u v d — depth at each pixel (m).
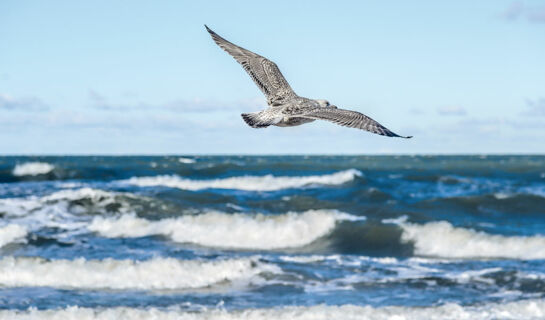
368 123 3.74
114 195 24.78
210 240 20.67
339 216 22.33
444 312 12.43
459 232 20.48
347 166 54.94
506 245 19.27
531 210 26.17
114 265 15.61
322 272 15.80
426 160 81.56
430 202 27.34
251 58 5.24
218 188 34.41
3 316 12.00
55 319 12.04
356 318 12.12
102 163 58.94
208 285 14.74
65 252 18.47
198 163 58.38
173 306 13.08
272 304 13.27
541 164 62.09
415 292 14.07
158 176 38.00
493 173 45.03
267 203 26.58
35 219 22.42
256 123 4.29
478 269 16.23
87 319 12.10
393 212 24.52
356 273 15.79
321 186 35.34
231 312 12.43
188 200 27.31
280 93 4.87
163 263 15.72
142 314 12.28
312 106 4.33
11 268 15.12
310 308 12.59
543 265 16.67
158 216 23.88
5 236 19.53
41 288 14.26
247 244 20.47
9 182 35.56
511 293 13.94
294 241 20.88
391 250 19.83
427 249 19.73
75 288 14.33
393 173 44.62
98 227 21.73
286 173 44.72
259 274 15.51
